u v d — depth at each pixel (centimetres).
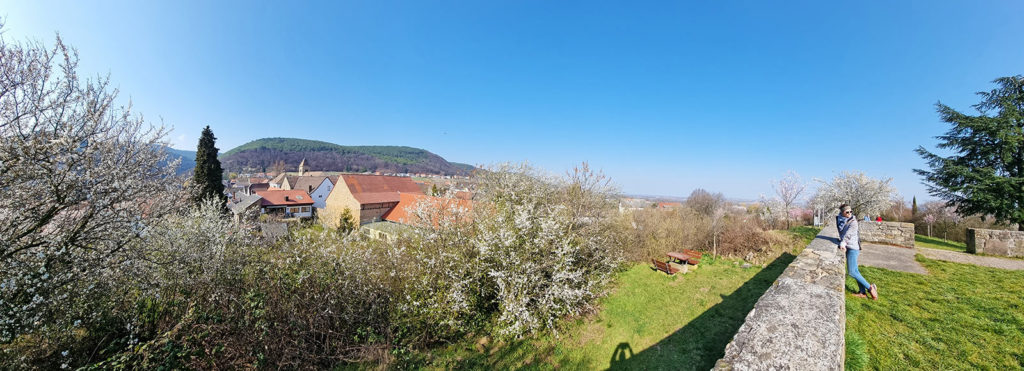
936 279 716
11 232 490
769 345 278
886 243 1145
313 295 677
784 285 423
